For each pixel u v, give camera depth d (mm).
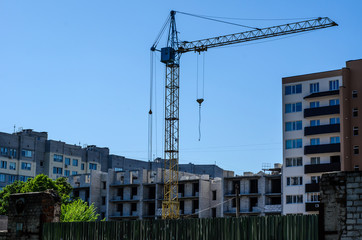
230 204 110875
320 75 100125
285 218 25953
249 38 126312
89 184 129000
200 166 148125
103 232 33781
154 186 122750
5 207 92188
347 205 24125
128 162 171375
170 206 114125
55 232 36062
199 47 128375
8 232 38406
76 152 158125
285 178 100812
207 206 115875
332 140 97375
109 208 124812
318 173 96938
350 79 95438
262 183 106688
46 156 151125
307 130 98812
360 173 24000
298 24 121812
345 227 24031
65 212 89500
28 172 145500
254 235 26984
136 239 32125
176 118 125750
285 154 101688
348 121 94125
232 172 117938
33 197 37406
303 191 98438
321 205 24859
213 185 116812
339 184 24469
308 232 25047
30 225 37219
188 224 29875
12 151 142875
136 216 121062
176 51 128625
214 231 28641
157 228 31234
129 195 123375
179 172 126875
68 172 155125
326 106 97688
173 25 130500
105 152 168500
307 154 98062
